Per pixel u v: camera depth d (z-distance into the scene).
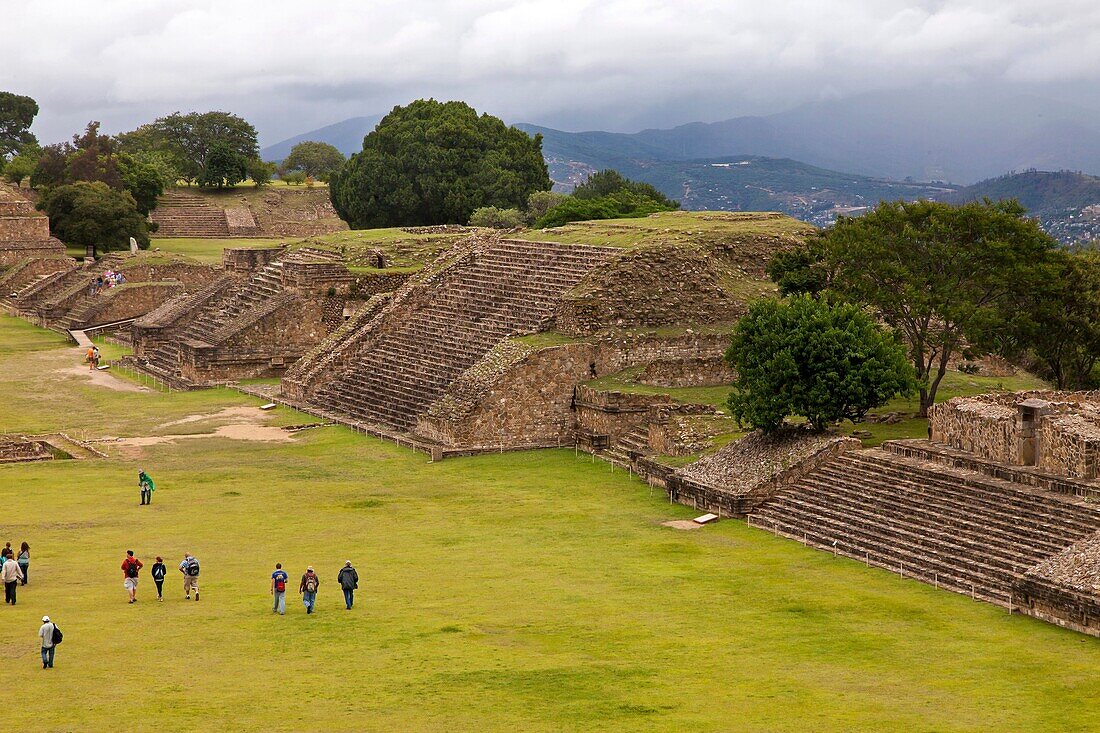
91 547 59.81
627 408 80.56
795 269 86.06
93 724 36.66
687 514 65.25
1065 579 46.50
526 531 62.44
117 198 171.25
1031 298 76.81
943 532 54.47
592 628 46.47
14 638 45.31
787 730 36.22
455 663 42.38
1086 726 36.50
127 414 96.44
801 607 48.94
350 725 36.66
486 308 97.31
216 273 151.50
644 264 91.69
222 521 65.06
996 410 60.53
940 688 39.81
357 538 61.53
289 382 101.62
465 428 82.00
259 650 44.00
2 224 166.38
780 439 66.69
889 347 67.25
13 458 81.56
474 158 166.75
